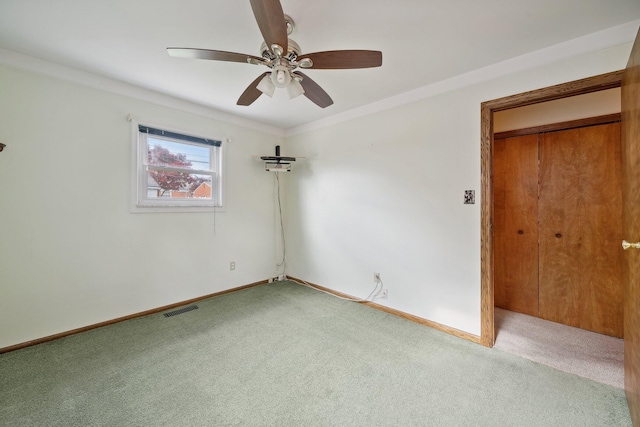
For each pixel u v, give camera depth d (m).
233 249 3.47
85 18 1.58
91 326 2.38
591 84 1.71
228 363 1.89
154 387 1.64
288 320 2.60
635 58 1.30
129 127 2.56
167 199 2.89
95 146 2.38
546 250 2.64
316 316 2.69
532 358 1.96
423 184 2.50
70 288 2.28
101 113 2.40
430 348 2.09
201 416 1.42
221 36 1.75
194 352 2.03
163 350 2.05
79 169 2.30
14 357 1.93
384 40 1.77
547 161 2.63
